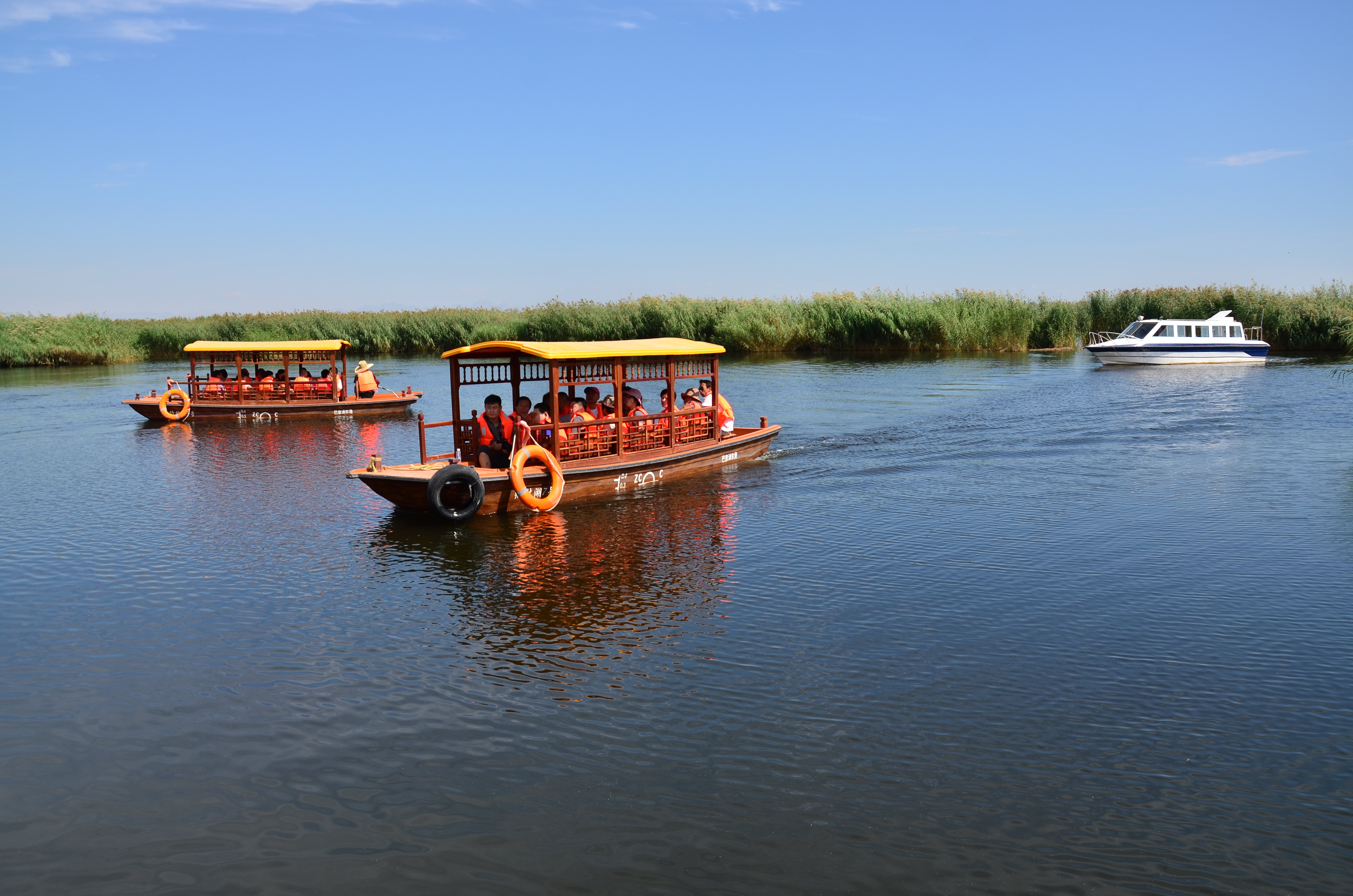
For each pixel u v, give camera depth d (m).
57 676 8.16
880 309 45.88
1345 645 8.14
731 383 32.69
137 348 57.94
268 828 5.82
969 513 13.37
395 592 10.30
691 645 8.57
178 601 10.14
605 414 16.41
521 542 12.37
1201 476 15.48
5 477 17.80
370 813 5.95
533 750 6.68
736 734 6.82
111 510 14.75
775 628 8.94
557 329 51.66
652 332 50.03
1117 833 5.53
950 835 5.55
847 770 6.29
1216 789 5.96
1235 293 44.00
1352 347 32.19
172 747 6.85
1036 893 5.03
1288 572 10.17
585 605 9.74
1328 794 5.88
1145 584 9.91
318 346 28.22
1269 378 32.16
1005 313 45.06
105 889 5.25
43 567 11.47
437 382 38.81
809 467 17.30
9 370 49.62
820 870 5.26
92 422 27.00
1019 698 7.29
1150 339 37.34
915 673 7.80
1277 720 6.84
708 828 5.68
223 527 13.53
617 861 5.38
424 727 7.07
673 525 13.11
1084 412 23.89
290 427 25.73
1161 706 7.09
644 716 7.15
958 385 31.61
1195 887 5.04
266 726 7.15
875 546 11.71
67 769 6.57
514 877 5.27
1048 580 10.12
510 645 8.69
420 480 13.08
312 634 9.07
